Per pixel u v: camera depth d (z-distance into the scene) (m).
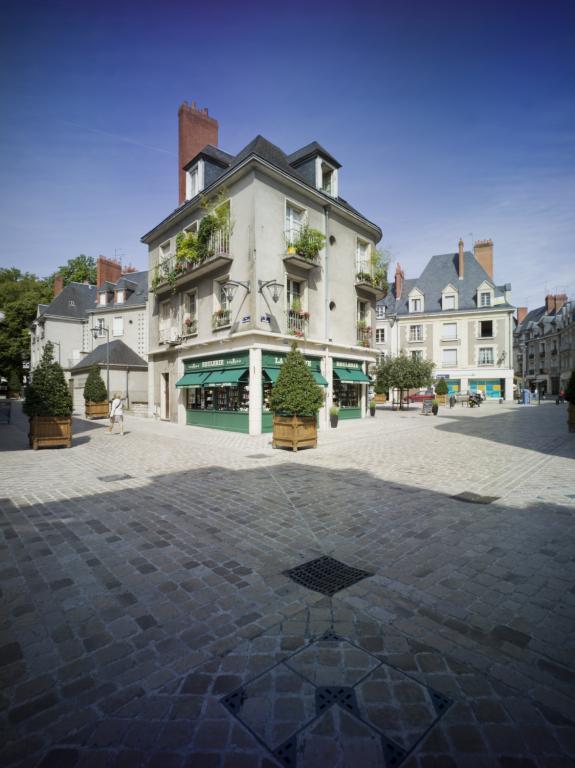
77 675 2.27
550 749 1.79
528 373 63.25
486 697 2.09
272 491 6.14
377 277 19.25
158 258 19.98
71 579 3.39
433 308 38.41
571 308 51.47
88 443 11.59
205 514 5.07
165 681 2.22
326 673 2.27
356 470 7.59
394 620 2.79
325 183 18.02
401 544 4.07
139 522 4.78
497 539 4.14
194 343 16.34
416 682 2.20
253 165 13.60
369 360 19.53
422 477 6.93
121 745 1.83
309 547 4.03
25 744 1.83
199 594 3.15
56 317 35.62
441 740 1.84
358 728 1.90
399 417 20.30
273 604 3.00
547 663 2.34
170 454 9.64
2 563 3.69
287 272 14.88
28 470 7.75
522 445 10.27
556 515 4.83
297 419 10.01
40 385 10.46
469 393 31.67
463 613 2.86
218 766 1.72
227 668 2.32
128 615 2.86
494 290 36.00
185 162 19.16
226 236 14.84
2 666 2.33
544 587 3.19
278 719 1.96
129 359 27.98
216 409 15.74
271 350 14.05
